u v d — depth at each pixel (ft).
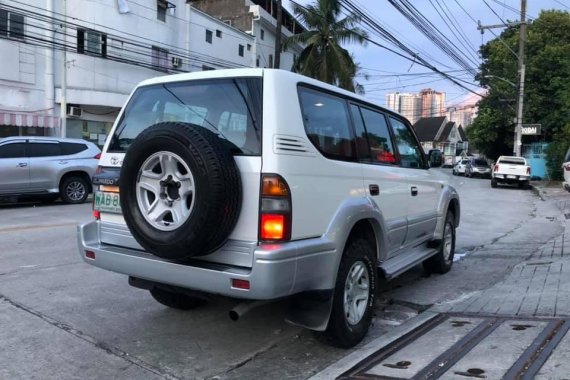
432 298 19.58
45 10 73.87
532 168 113.80
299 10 103.71
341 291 13.52
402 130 19.65
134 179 12.35
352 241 14.25
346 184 13.97
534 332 14.12
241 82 12.69
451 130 265.75
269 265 11.35
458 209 24.84
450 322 16.02
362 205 14.21
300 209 12.10
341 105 15.02
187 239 11.43
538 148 113.80
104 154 14.99
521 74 101.55
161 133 11.76
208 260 12.31
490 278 22.68
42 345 14.29
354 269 14.25
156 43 98.17
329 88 14.56
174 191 12.00
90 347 14.28
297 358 13.84
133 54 93.40
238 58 125.80
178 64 102.99
